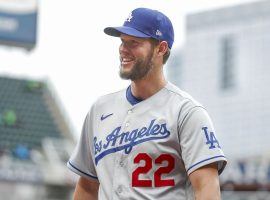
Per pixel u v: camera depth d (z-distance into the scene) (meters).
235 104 70.06
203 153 4.27
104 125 4.57
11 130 29.38
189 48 77.50
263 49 69.38
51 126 30.38
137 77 4.44
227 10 72.50
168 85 4.53
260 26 69.81
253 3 70.38
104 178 4.45
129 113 4.48
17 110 30.61
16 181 24.11
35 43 32.09
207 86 74.25
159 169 4.29
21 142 28.91
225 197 26.17
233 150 68.88
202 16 74.12
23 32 32.06
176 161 4.32
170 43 4.55
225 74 72.06
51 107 31.38
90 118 4.71
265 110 67.38
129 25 4.47
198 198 4.23
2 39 31.75
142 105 4.47
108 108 4.61
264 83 69.44
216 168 4.31
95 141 4.59
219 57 72.62
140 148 4.32
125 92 4.63
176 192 4.30
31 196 24.31
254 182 24.05
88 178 4.84
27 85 32.16
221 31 73.00
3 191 23.86
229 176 24.16
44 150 28.34
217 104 71.94
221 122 71.06
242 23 71.12
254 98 68.62
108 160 4.45
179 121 4.34
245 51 70.25
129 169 4.33
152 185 4.28
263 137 67.50
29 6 32.25
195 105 4.38
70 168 4.84
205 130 4.32
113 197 4.36
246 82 69.81
